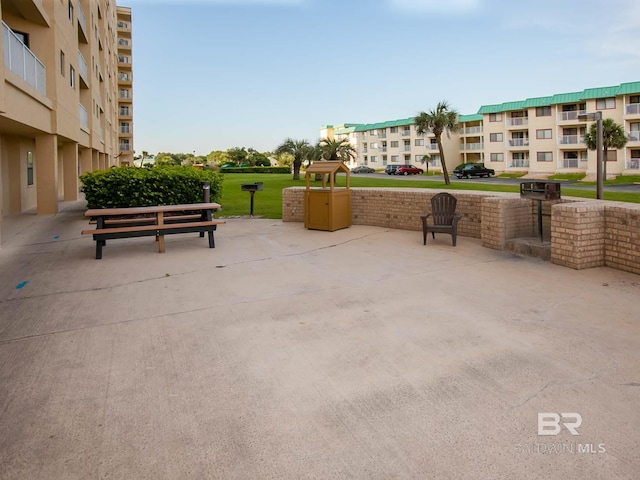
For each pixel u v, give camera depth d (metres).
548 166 52.31
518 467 2.40
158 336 4.29
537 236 8.38
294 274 6.69
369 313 4.90
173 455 2.53
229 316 4.85
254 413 2.95
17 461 2.47
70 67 18.30
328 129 98.06
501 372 3.48
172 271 6.94
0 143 13.90
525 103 53.69
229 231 11.22
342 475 2.36
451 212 9.36
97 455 2.53
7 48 10.45
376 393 3.19
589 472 2.36
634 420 2.81
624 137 41.69
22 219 14.19
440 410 2.96
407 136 73.31
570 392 3.16
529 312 4.85
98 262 7.63
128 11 68.19
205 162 99.81
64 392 3.23
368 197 11.85
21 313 4.97
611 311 4.82
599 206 6.72
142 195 13.50
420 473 2.36
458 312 4.89
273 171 67.88
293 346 4.04
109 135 40.03
